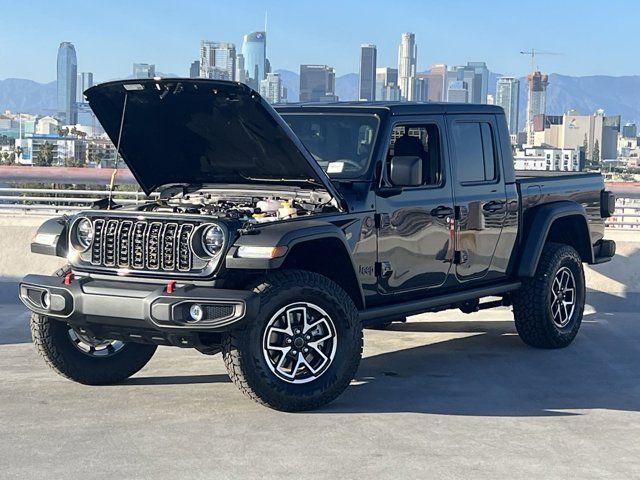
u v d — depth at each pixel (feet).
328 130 23.17
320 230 19.81
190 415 19.52
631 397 21.83
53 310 19.95
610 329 30.78
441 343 28.30
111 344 22.26
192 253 19.34
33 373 23.32
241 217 20.18
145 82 20.66
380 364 25.25
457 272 24.67
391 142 23.13
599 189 30.17
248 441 17.70
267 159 21.62
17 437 17.78
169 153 23.04
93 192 36.42
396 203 22.58
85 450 17.01
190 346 19.62
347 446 17.47
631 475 16.03
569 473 16.08
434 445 17.62
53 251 20.95
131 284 19.66
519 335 27.76
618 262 34.30
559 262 27.17
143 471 15.87
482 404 20.93
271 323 19.35
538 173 30.48
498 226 25.82
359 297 21.40
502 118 26.25
